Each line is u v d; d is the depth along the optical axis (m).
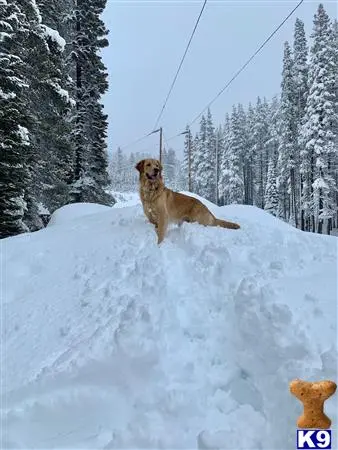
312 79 31.95
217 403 2.76
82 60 21.19
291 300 3.31
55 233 6.48
